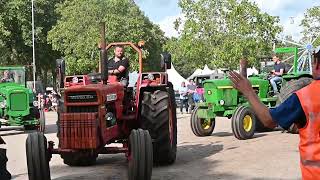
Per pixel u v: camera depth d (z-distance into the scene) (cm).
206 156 884
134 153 604
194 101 2288
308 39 3222
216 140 1116
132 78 1273
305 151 271
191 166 788
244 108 1112
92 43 3403
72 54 3644
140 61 791
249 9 2591
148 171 606
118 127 713
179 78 3816
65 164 852
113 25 3447
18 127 1694
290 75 1200
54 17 4112
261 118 282
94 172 767
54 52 4178
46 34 4072
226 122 1622
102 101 637
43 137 620
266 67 1617
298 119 275
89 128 614
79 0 3588
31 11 3928
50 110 2962
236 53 2566
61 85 772
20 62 4119
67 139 620
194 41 2695
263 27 2609
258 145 998
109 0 3597
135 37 3544
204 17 2667
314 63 279
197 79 2800
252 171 730
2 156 607
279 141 1048
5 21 3822
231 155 885
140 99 773
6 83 1597
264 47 2600
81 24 3550
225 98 1205
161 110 767
